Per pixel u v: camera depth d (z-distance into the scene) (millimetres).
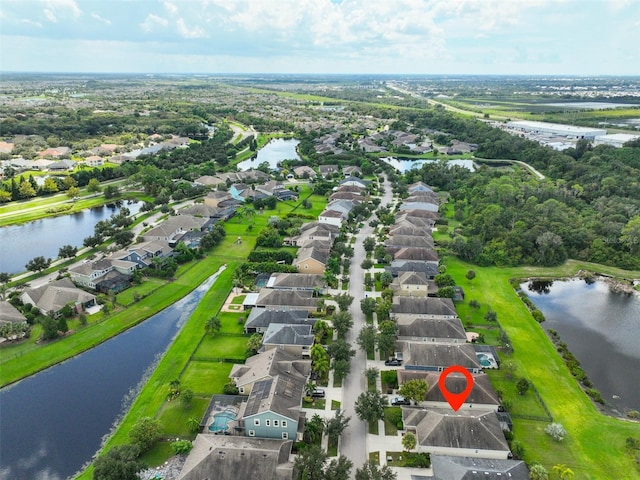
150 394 88625
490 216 177250
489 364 98438
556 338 112188
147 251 146750
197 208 192125
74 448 76875
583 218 179875
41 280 135125
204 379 93000
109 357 101938
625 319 123562
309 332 101625
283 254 150250
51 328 104500
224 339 106625
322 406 84812
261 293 121625
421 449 74000
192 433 78688
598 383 96562
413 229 166000
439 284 129875
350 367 94688
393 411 84000
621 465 73938
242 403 81438
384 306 113438
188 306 124375
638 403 90625
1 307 111500
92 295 121875
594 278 148125
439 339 103500
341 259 149875
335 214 183250
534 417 84000
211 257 154500
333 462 67562
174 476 70125
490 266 152125
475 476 65625
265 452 67500
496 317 117000
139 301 124000
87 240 156750
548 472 71500
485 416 77938
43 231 182750
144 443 74188
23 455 75375
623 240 155625
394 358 99250
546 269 151875
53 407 86375
